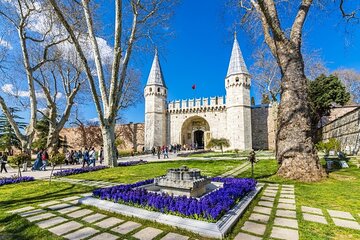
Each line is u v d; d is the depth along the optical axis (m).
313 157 8.27
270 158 18.22
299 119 8.51
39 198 6.16
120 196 5.02
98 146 42.66
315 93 32.06
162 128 43.53
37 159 16.03
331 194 6.04
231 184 6.16
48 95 19.98
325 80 31.72
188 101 44.56
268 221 4.03
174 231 3.60
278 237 3.35
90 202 5.12
